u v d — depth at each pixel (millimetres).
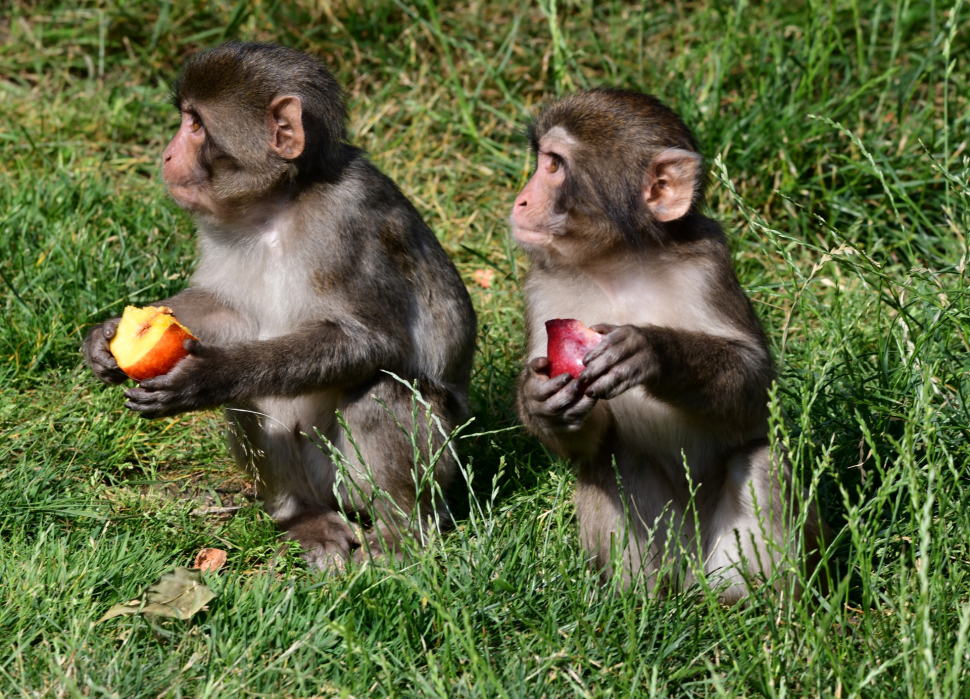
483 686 6145
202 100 8656
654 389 7234
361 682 6367
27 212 12055
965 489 7980
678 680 6660
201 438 9961
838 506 8789
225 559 8133
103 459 9375
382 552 8594
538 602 7328
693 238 8062
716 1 15430
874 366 10352
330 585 7328
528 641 6926
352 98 15266
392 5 16297
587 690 6430
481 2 16547
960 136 13656
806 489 7715
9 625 6750
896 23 14062
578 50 15734
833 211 13195
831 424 9148
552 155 8016
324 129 8781
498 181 14344
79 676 6320
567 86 14703
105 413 9773
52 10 16562
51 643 6660
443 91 15375
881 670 6027
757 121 13773
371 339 8594
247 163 8617
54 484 8766
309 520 8945
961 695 6074
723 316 7902
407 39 15906
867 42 15750
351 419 8688
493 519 8078
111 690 6227
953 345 10281
